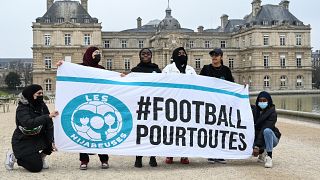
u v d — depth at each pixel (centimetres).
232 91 1426
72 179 1181
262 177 1204
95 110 1303
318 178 1194
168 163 1431
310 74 11831
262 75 11556
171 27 12500
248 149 1399
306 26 11694
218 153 1366
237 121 1405
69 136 1282
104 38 12144
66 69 1306
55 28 10688
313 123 2888
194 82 1381
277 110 3588
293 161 1461
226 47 12644
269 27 11538
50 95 9262
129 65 11694
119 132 1305
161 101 1345
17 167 1358
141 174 1248
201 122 1365
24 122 1234
